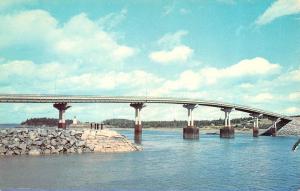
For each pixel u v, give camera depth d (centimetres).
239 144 17512
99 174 7288
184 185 6419
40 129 11262
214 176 7312
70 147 10869
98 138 11544
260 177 7262
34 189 5947
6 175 7044
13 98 15975
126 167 8244
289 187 6331
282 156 11356
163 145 15725
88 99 18750
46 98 17188
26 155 10069
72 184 6341
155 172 7669
